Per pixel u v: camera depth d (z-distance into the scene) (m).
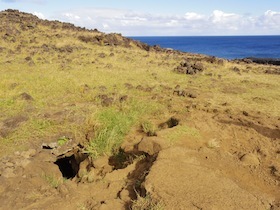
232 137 7.46
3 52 18.48
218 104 10.64
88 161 7.37
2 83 11.59
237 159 6.30
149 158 6.53
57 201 5.53
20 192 5.84
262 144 7.12
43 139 7.75
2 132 7.57
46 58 18.09
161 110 9.78
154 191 5.04
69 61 17.81
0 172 6.38
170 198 4.83
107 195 5.62
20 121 8.12
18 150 7.16
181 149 6.34
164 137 6.90
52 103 9.84
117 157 7.29
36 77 13.10
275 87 13.92
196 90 12.77
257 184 5.52
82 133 8.29
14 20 26.88
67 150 7.94
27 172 6.63
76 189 5.93
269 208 4.71
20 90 11.00
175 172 5.47
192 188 5.05
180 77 15.46
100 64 17.70
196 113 9.09
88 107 9.58
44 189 5.98
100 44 24.83
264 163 6.27
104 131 7.77
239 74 17.34
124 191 5.50
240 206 4.67
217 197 4.83
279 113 9.71
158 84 13.60
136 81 13.92
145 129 8.24
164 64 19.23
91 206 5.31
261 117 9.12
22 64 15.80
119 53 22.25
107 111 9.09
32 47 20.66
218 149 6.65
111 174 6.28
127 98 10.67
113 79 13.87
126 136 8.00
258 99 11.43
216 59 21.38
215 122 8.29
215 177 5.38
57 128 8.24
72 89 11.59
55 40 23.72
